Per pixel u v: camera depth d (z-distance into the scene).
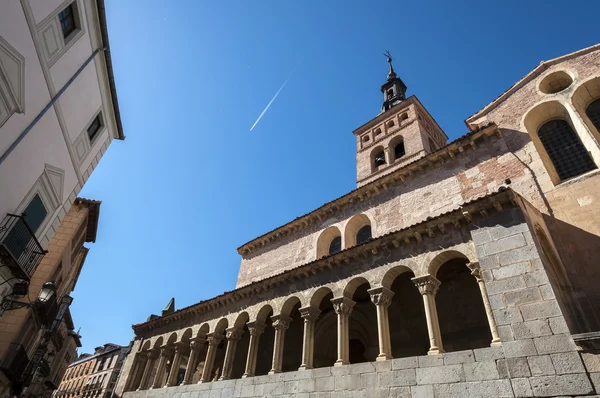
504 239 11.39
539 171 15.14
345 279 15.59
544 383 8.84
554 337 9.19
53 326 28.12
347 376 12.84
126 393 23.41
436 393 10.51
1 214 13.39
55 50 15.09
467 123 19.97
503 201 11.98
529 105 17.59
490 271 11.16
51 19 14.46
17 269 14.08
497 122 18.36
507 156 16.58
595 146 14.37
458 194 17.27
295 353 20.56
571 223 13.22
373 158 32.41
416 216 18.41
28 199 14.88
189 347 23.12
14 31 12.50
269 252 26.91
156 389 21.52
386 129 33.19
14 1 12.30
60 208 17.62
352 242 21.73
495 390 9.51
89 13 17.31
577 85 16.27
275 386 14.92
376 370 12.22
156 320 26.12
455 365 10.61
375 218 20.64
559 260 12.45
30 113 14.09
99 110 19.81
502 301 10.48
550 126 17.25
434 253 13.24
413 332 16.06
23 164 14.15
